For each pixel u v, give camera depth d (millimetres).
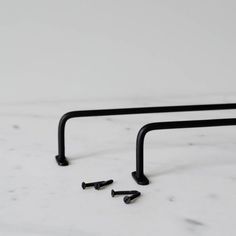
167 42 1206
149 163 891
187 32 1201
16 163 890
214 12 1188
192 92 1263
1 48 1177
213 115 1173
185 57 1226
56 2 1146
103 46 1195
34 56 1191
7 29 1161
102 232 649
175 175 839
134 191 764
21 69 1201
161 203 735
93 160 907
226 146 981
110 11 1165
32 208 715
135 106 1193
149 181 814
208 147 975
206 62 1236
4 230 653
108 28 1180
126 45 1199
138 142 804
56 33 1174
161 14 1179
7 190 775
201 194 766
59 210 710
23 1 1140
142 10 1170
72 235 641
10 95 1223
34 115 1155
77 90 1232
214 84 1261
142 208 718
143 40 1198
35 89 1224
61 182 810
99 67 1215
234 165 883
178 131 1069
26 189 780
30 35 1171
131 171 859
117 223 673
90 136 1039
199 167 874
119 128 1091
